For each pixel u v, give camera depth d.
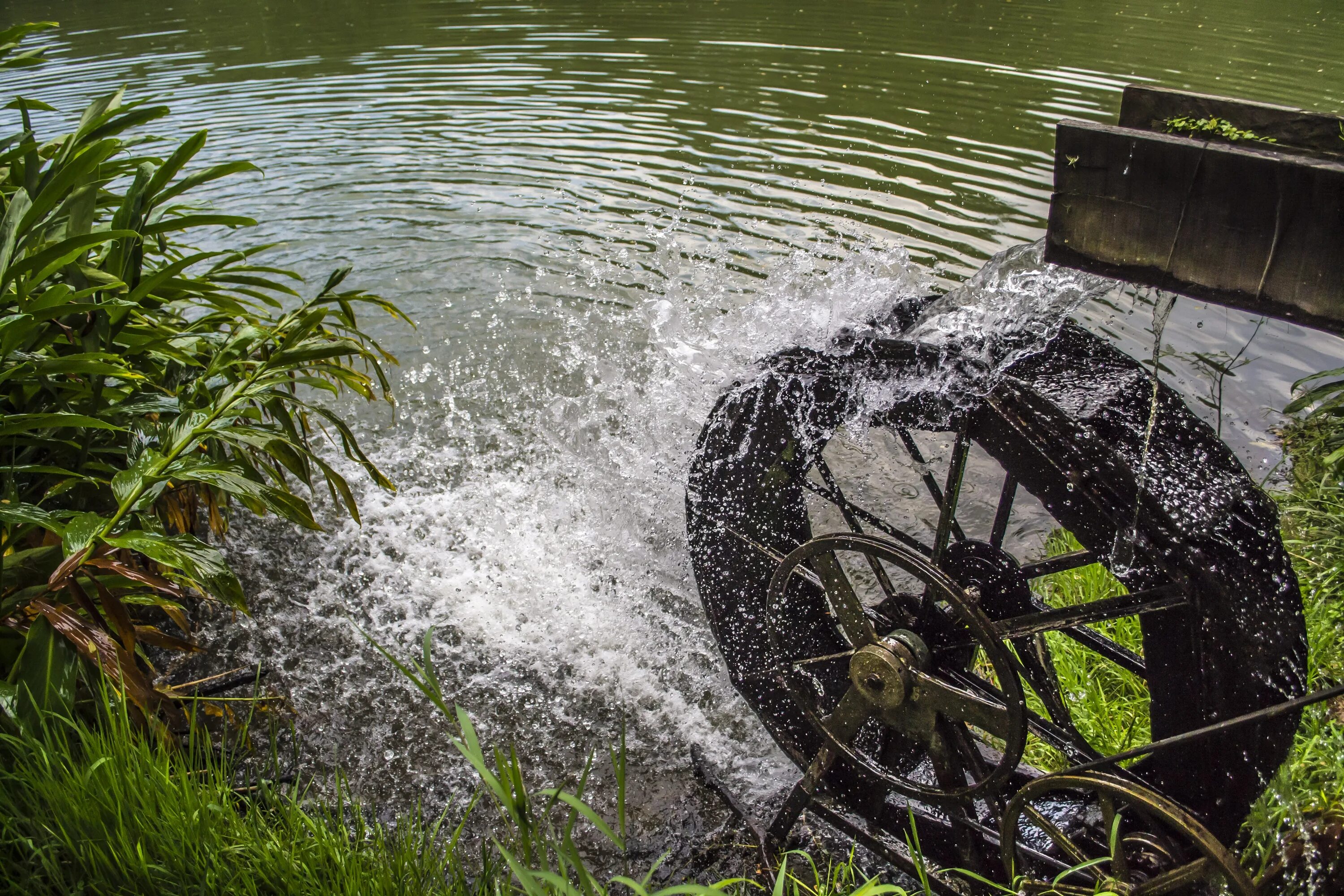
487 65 11.82
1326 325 1.91
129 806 2.35
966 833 2.74
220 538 4.54
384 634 4.04
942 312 2.93
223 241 7.27
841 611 2.71
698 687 3.81
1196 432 2.64
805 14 13.78
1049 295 2.80
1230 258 2.00
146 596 3.13
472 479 5.01
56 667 2.59
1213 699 2.37
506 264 6.82
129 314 3.15
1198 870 2.27
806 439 3.01
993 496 4.84
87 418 2.72
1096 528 2.51
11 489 2.79
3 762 2.48
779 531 3.23
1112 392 2.60
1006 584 2.92
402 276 6.74
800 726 3.19
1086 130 2.08
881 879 2.96
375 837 2.58
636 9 14.71
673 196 7.66
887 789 2.93
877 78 10.38
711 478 3.11
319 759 3.41
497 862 2.98
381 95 10.84
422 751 3.47
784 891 2.87
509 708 3.69
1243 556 2.38
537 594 4.29
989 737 3.34
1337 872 2.31
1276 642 2.32
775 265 6.39
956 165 7.80
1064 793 2.99
